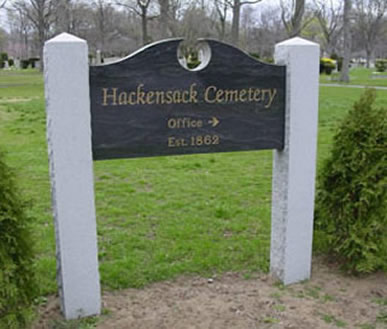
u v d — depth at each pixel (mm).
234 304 3613
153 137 3385
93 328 3248
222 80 3520
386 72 47531
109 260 4445
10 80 35406
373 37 64625
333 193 4117
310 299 3709
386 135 3912
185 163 8547
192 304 3617
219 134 3578
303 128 3783
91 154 3221
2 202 2908
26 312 3012
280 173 3895
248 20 55938
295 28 28688
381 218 3885
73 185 3205
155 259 4430
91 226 3314
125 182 7270
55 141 3113
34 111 15609
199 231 5172
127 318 3402
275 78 3684
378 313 3502
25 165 8328
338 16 52250
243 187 7000
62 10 40438
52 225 5312
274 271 4094
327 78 38156
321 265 4340
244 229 5254
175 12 38281
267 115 3709
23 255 3037
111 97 3229
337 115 14320
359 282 4012
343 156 4023
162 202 6250
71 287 3340
